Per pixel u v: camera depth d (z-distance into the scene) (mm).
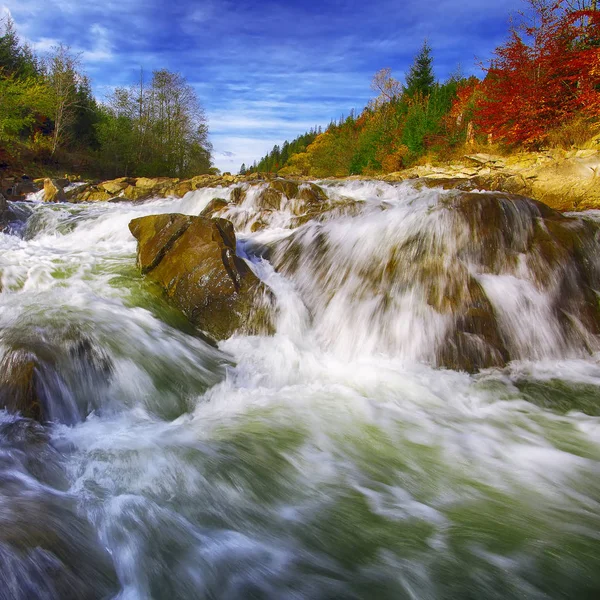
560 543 2613
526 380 4770
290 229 7961
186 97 39875
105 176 33438
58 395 3750
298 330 5547
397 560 2459
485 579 2354
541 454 3557
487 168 15648
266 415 4027
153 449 3357
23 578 1971
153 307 5445
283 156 77188
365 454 3482
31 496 2615
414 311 5223
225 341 5352
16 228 10711
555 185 11539
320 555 2475
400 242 5770
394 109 32125
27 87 28844
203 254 5715
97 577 2158
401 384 4664
